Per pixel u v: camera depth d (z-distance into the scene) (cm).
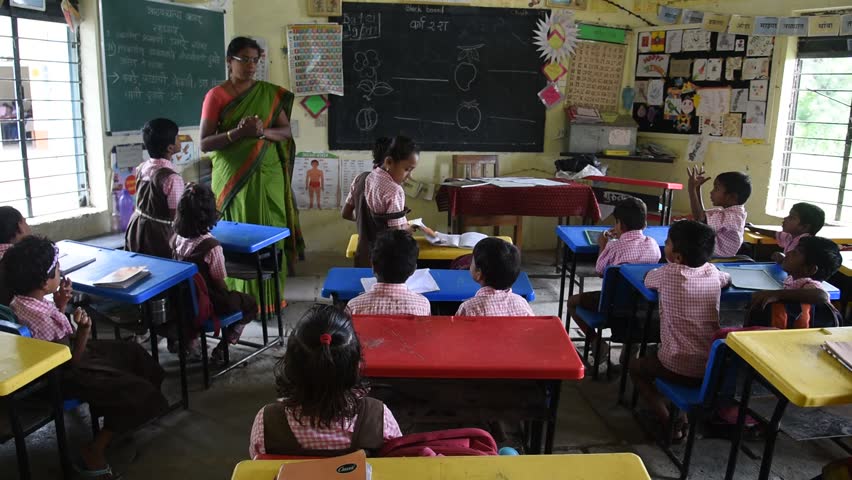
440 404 191
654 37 539
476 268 222
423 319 204
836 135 475
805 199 498
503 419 192
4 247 254
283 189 399
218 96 369
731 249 338
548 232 576
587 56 547
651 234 357
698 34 515
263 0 504
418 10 517
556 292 457
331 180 540
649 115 554
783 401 182
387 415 138
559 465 118
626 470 117
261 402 293
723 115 514
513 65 539
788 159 502
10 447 252
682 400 227
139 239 333
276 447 132
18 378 165
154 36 441
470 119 543
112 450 251
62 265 271
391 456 129
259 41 509
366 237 318
